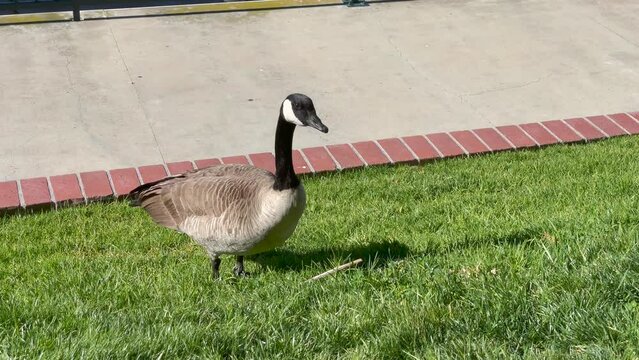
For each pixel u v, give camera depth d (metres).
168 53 4.61
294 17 5.09
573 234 2.71
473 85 4.33
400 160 3.72
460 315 2.23
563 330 2.12
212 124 3.96
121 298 2.52
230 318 2.33
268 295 2.48
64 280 2.67
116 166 3.64
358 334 2.21
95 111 4.04
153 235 3.16
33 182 3.51
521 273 2.41
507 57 4.60
